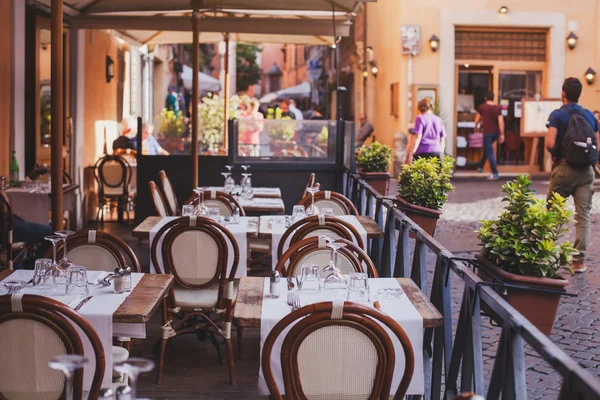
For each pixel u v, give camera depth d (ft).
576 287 26.81
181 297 18.31
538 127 66.69
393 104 70.13
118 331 13.44
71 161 39.60
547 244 17.33
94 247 16.35
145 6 35.47
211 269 18.08
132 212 46.06
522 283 17.13
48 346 10.90
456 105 69.36
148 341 20.59
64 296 13.42
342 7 35.09
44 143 35.81
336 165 36.04
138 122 35.99
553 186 28.66
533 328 8.73
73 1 34.71
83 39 40.65
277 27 37.93
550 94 69.41
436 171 29.91
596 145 28.09
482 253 18.56
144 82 65.67
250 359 19.40
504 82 69.82
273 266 20.24
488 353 19.88
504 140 69.77
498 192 54.34
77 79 39.60
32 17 33.83
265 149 35.96
